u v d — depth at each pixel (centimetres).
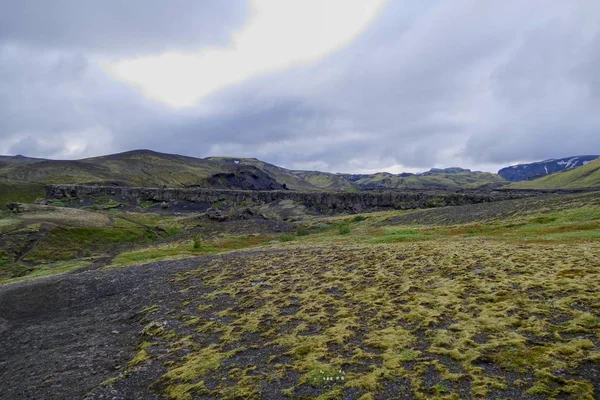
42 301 3788
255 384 1554
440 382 1410
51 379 1877
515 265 2820
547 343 1602
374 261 3544
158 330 2380
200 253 6469
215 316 2503
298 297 2695
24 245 8381
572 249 3200
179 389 1591
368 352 1728
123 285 3894
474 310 2070
